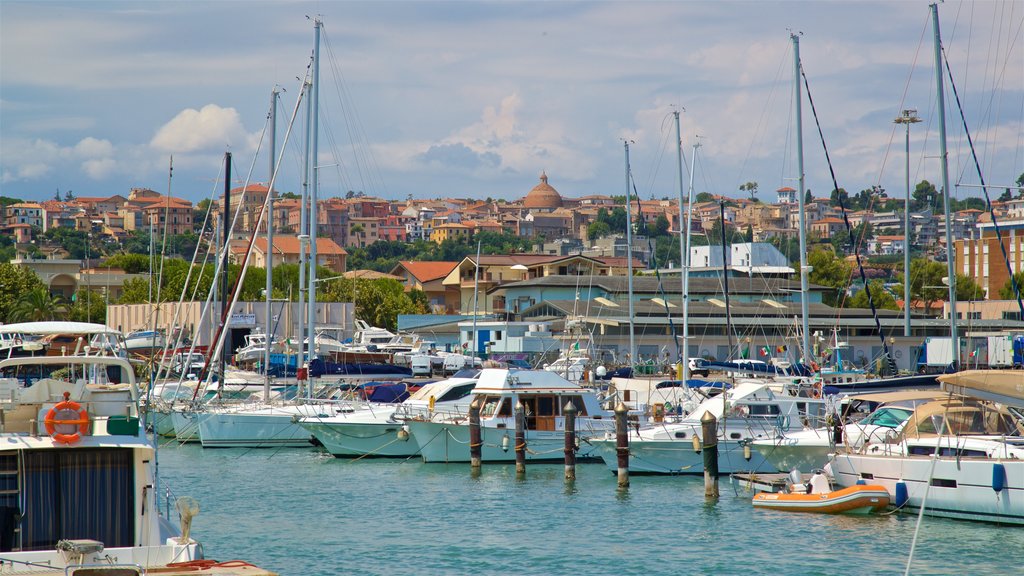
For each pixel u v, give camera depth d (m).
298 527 38.59
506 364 71.44
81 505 21.95
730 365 78.12
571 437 48.56
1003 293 144.62
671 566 32.75
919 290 145.38
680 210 85.44
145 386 58.81
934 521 37.78
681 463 49.69
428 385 61.03
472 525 38.97
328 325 120.12
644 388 64.62
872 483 40.12
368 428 56.78
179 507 23.52
